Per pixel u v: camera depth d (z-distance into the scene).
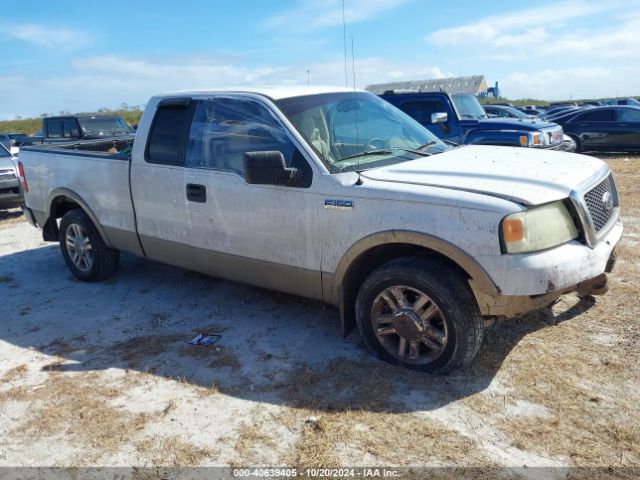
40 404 3.60
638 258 5.72
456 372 3.68
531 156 4.19
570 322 4.30
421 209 3.44
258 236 4.21
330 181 3.79
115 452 3.09
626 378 3.52
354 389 3.57
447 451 2.95
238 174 4.27
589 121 16.09
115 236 5.41
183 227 4.71
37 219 6.34
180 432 3.24
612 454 2.86
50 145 6.52
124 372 3.97
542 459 2.85
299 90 4.54
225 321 4.77
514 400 3.36
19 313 5.21
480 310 3.45
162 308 5.14
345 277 3.86
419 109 10.88
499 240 3.21
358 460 2.92
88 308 5.24
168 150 4.75
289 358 4.04
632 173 11.49
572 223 3.45
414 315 3.61
